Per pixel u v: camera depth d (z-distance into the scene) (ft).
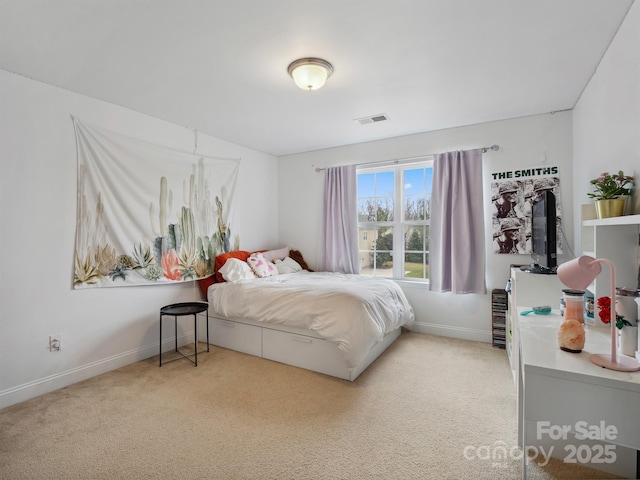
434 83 7.93
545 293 7.14
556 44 6.26
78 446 5.65
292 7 5.17
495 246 10.72
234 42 6.16
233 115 10.02
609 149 6.35
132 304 9.48
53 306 7.80
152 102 8.98
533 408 3.99
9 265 7.11
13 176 7.18
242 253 12.57
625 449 4.90
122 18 5.41
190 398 7.30
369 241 13.51
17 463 5.23
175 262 10.52
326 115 10.08
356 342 7.90
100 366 8.66
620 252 5.36
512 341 8.25
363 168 13.32
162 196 10.20
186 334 11.10
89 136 8.46
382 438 5.83
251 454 5.43
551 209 7.30
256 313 9.57
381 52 6.54
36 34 5.83
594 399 3.70
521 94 8.61
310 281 10.69
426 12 5.32
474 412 6.66
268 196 14.85
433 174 11.53
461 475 4.93
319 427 6.17
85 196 8.38
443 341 11.03
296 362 9.06
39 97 7.59
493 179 10.77
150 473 5.01
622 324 4.44
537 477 4.90
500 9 5.26
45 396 7.44
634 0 5.05
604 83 6.62
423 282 12.21
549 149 9.96
